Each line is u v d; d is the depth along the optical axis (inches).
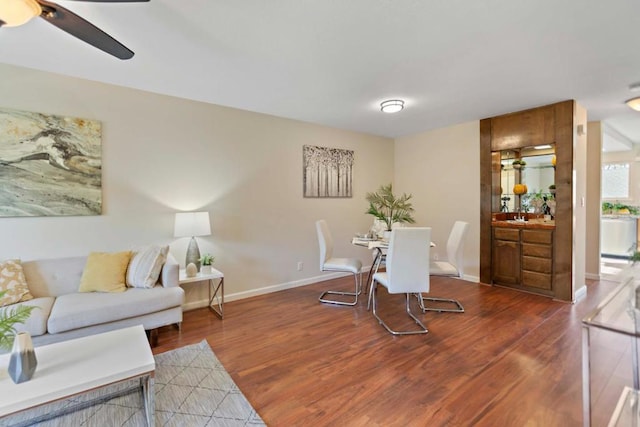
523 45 86.7
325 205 181.3
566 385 77.7
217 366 87.6
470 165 175.0
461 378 81.3
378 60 95.6
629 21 74.9
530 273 152.6
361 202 199.5
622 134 216.4
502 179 184.2
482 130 167.6
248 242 150.3
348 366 87.5
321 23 75.5
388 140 214.4
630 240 244.4
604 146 244.2
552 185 168.6
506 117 157.6
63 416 67.7
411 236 110.3
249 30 78.4
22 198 100.1
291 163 165.5
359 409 69.7
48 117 103.5
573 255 139.3
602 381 79.1
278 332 110.3
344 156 189.5
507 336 105.5
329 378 81.7
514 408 69.5
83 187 109.7
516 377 81.4
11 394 51.1
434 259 194.4
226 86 117.0
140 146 120.9
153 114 123.6
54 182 104.9
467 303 139.2
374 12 71.2
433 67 101.0
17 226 99.9
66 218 107.3
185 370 85.4
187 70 102.5
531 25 76.8
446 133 186.2
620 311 57.9
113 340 70.7
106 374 57.0
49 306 89.0
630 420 64.1
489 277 167.9
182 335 107.8
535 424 64.4
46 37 81.4
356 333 109.3
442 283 173.3
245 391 76.3
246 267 149.9
